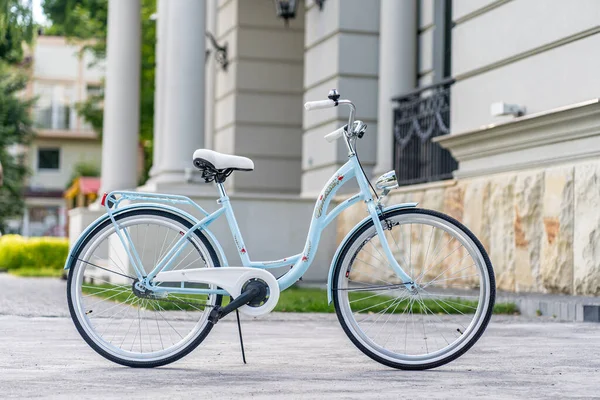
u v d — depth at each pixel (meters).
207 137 19.20
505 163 10.17
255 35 18.09
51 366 4.92
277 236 13.38
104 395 3.99
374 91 14.25
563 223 9.07
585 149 8.88
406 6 13.84
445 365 5.04
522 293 9.51
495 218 10.14
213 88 19.19
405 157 12.94
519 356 5.43
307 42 15.17
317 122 14.67
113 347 4.94
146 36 30.72
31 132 41.44
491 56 10.44
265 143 18.11
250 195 13.27
